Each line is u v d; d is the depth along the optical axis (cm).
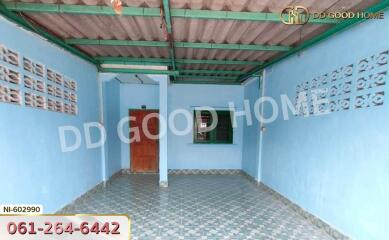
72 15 261
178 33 318
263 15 257
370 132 234
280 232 304
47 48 308
